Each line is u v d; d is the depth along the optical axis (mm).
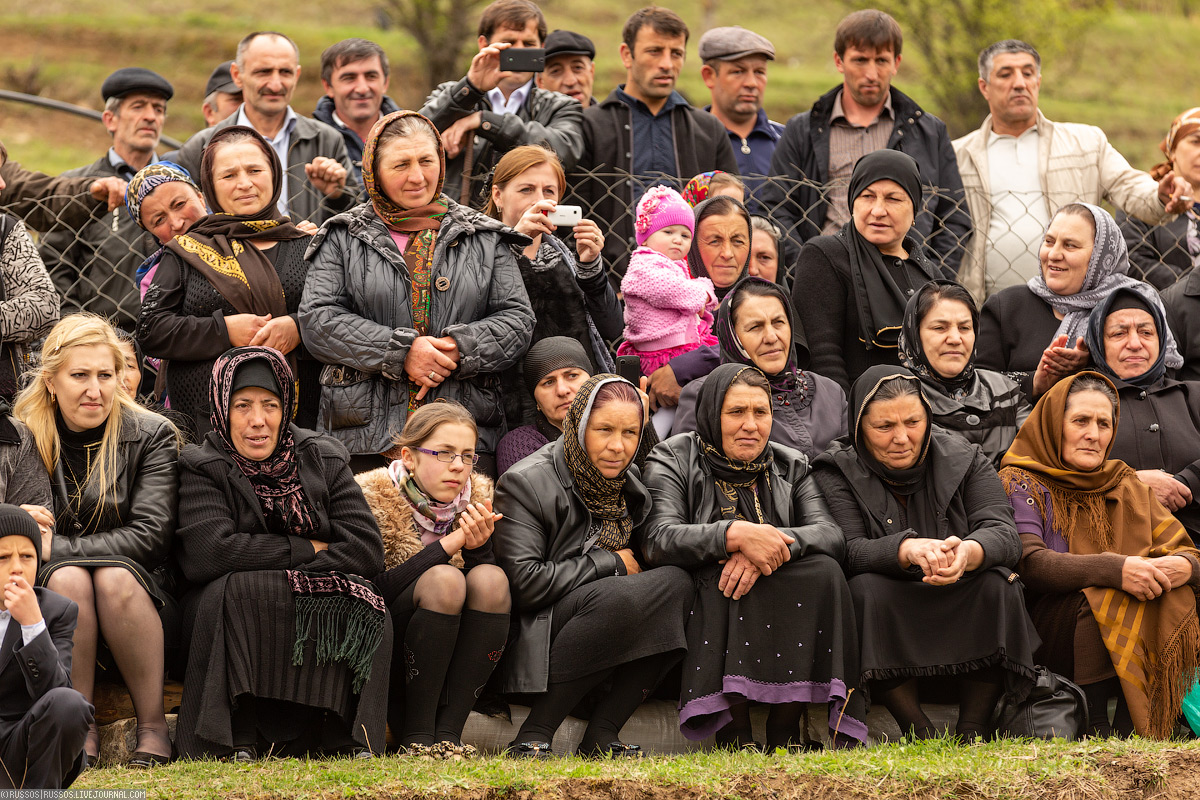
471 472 11578
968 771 9594
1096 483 12125
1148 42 73000
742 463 11641
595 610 10805
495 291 12523
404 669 10828
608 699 11016
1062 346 13328
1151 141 60688
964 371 12859
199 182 15898
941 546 11086
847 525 11562
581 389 11445
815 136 16625
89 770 9828
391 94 51594
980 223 16641
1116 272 14023
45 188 15250
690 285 13414
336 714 10523
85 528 10805
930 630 11195
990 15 44562
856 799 9305
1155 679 11406
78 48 57031
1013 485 12141
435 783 9164
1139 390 13156
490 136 14750
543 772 9477
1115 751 9945
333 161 14242
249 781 9195
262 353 10883
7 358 12484
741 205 14242
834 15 73875
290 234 13008
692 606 11117
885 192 13703
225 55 57312
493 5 17453
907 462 11641
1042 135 16875
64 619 9188
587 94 18156
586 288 13547
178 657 10828
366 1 64625
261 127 15992
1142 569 11430
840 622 10969
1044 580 11711
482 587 10773
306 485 10812
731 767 9680
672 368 13109
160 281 12531
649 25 15922
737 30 18094
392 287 12164
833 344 13633
